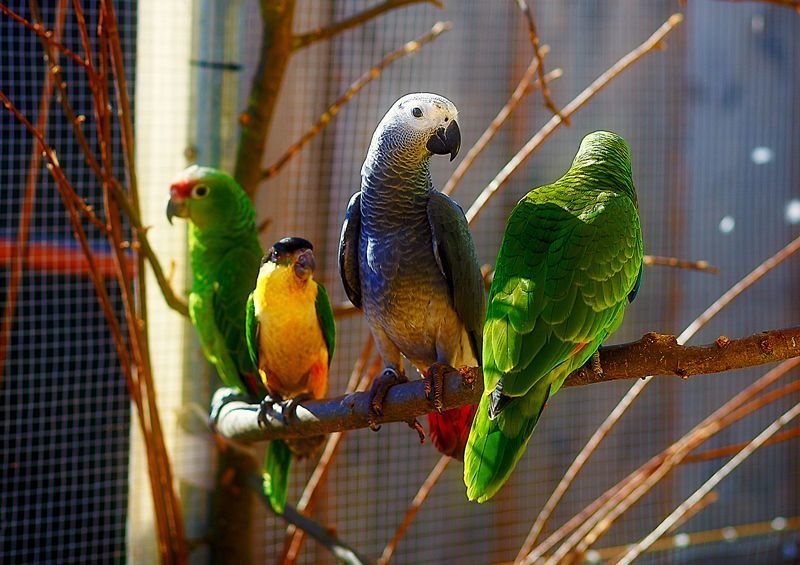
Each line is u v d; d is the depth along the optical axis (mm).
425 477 2123
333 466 2059
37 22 1582
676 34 2221
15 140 1843
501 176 1691
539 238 1354
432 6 2074
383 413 1456
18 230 1846
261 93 1721
